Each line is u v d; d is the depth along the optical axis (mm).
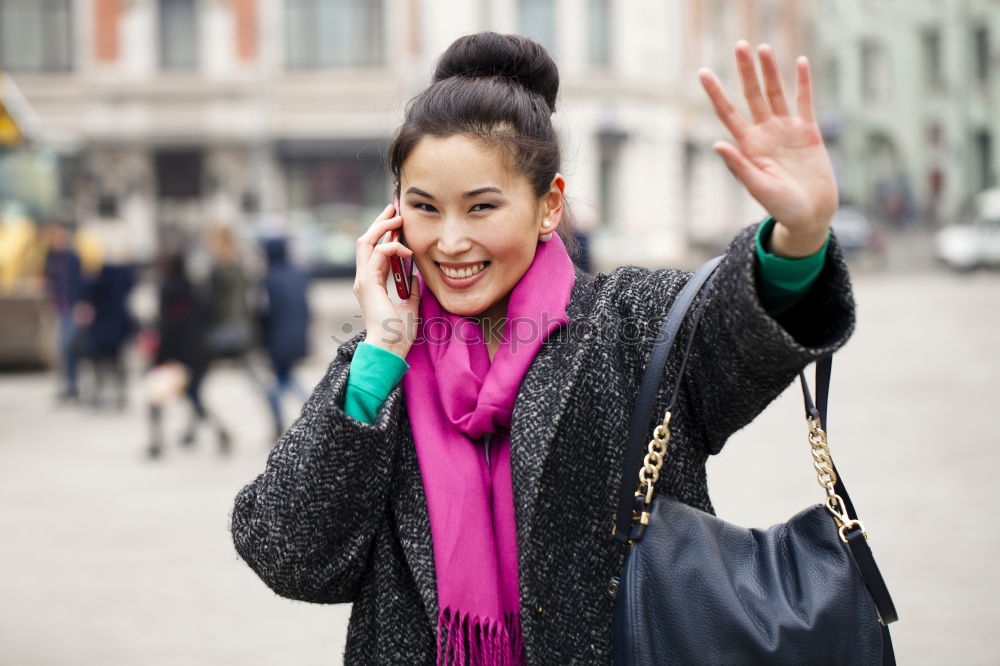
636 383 1971
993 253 32375
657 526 1853
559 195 2041
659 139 34375
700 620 1789
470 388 1956
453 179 1933
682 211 35688
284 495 1911
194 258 22703
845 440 9172
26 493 8344
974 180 48531
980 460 8227
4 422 12234
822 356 1809
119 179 32219
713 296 1892
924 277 32406
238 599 5660
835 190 1734
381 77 32125
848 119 53594
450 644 1886
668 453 1956
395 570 1952
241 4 32125
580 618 1881
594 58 33188
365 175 32656
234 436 10844
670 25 34375
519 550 1870
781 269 1789
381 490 1926
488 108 1950
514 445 1886
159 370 9836
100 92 32125
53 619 5363
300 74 32312
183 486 8461
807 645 1783
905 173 51656
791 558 1888
